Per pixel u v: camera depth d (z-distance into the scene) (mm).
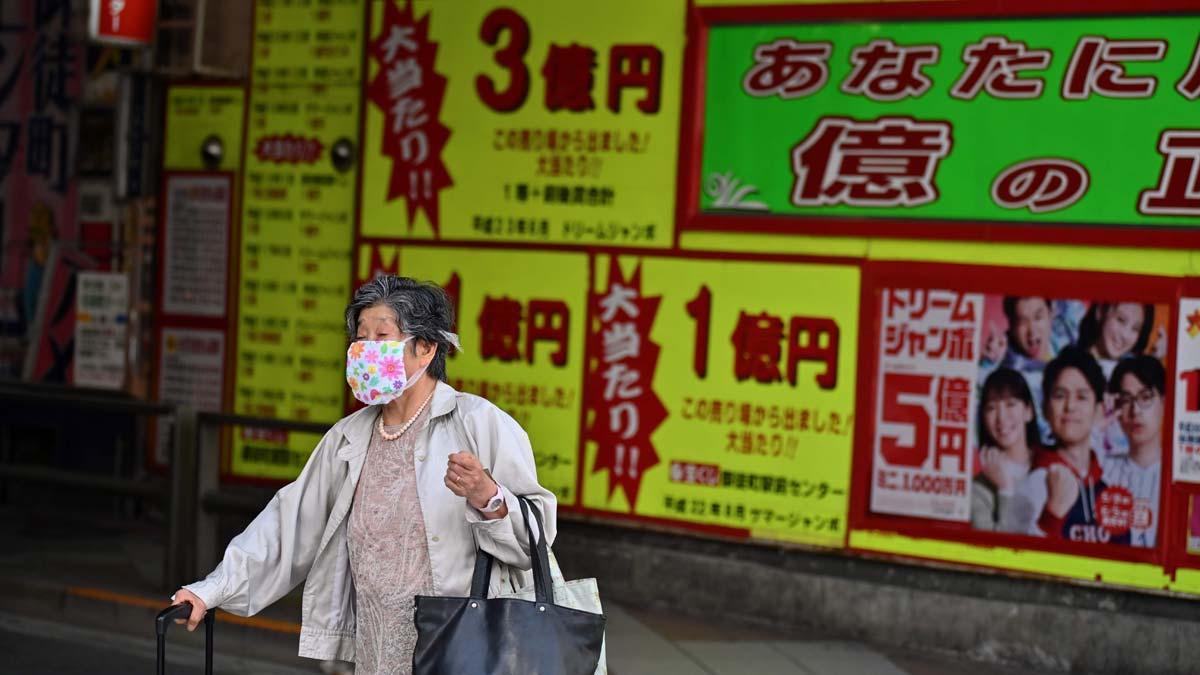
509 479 3379
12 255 10312
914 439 7055
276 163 9016
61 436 10078
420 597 3154
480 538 3301
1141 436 6605
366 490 3418
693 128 7527
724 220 7480
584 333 7867
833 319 7238
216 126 9250
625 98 7738
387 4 8398
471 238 8172
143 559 8539
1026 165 6809
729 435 7500
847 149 7195
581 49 7836
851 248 7207
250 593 3477
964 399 6949
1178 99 6508
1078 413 6719
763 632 7301
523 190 8023
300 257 8961
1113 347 6652
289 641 6848
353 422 3494
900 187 7078
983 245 6910
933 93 6996
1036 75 6777
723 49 7473
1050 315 6770
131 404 7773
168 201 9438
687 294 7594
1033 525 6816
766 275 7398
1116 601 6676
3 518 9859
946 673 6645
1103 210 6664
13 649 6805
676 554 7664
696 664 6605
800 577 7328
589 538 7941
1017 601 6848
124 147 9555
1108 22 6617
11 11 10273
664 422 7660
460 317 8195
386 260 8445
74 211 10031
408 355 3385
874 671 6605
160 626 3229
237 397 9195
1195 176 6488
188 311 9375
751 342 7434
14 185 10289
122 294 9734
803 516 7324
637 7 7680
